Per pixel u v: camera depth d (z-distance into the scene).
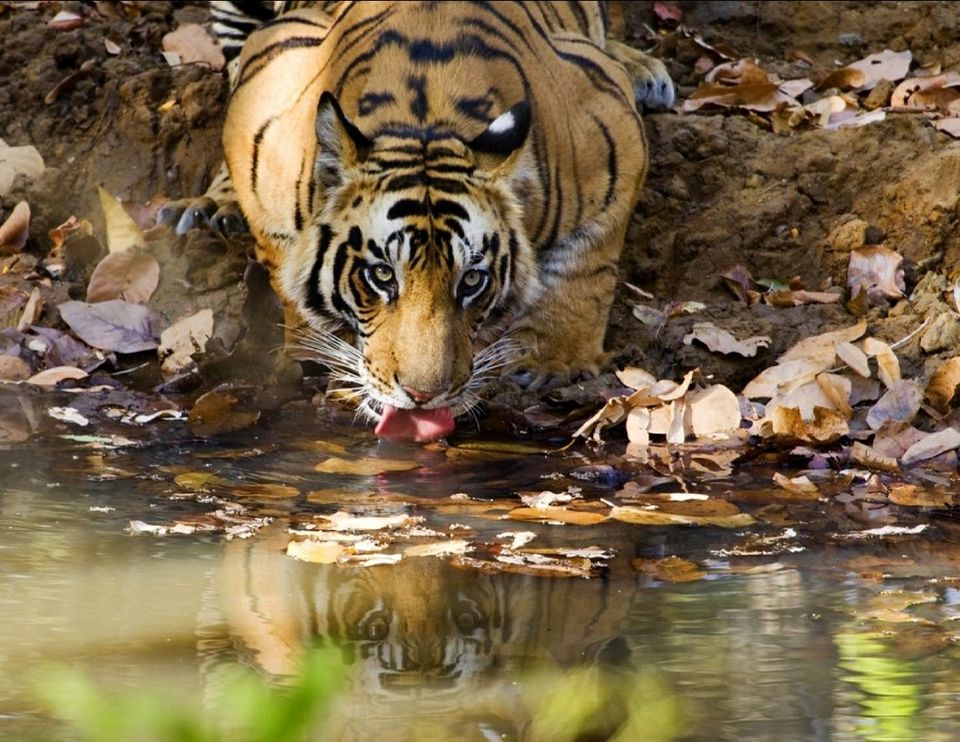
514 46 10.35
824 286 11.58
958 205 11.30
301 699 2.66
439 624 6.33
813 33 14.79
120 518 7.80
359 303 9.35
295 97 10.38
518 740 5.12
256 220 10.54
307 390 10.56
